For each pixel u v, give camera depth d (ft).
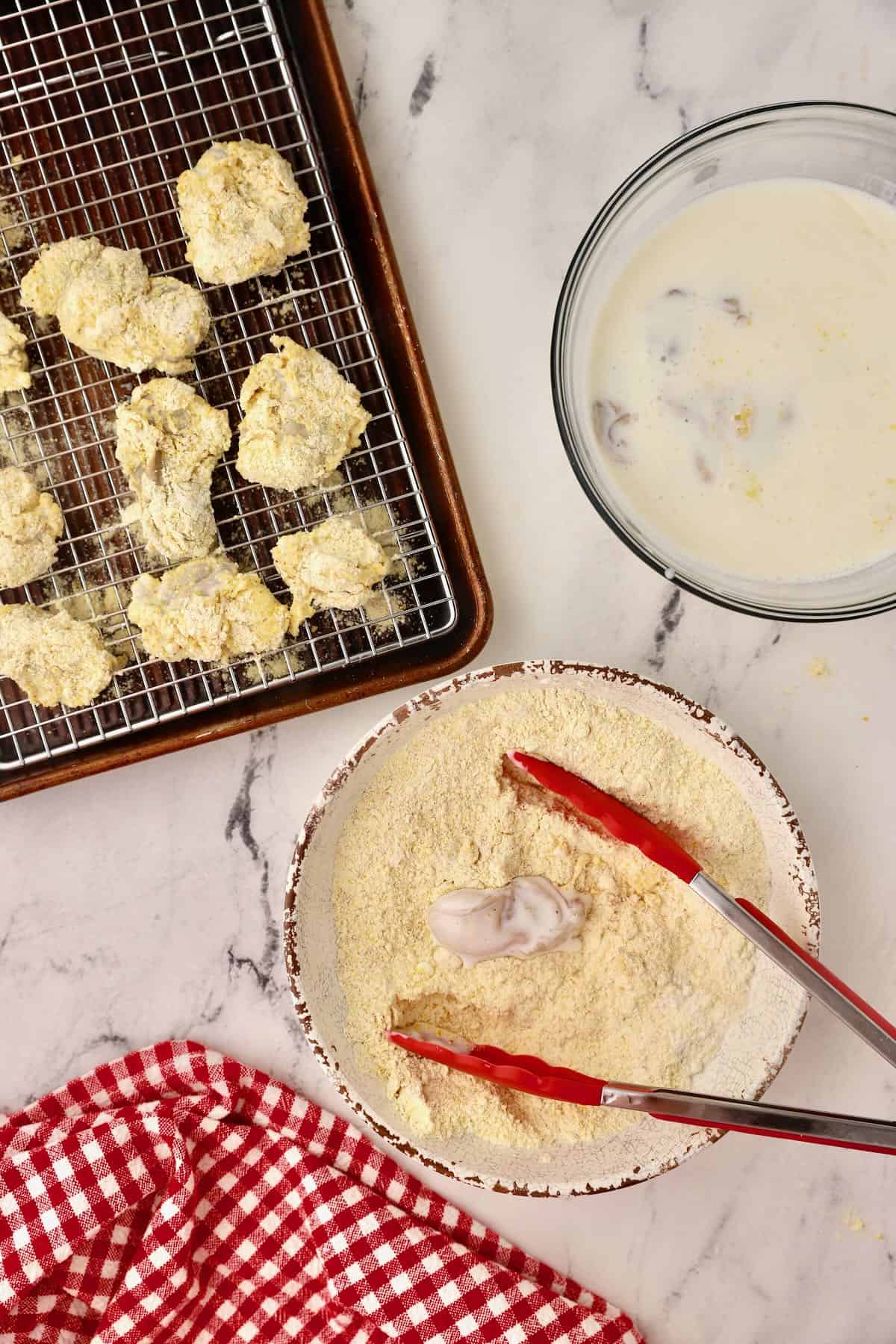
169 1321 2.27
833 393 2.12
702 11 2.23
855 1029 2.01
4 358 2.17
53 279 2.15
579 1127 2.22
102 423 2.23
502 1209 2.33
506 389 2.26
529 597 2.29
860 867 2.32
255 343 2.23
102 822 2.30
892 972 2.33
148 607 2.18
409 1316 2.26
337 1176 2.28
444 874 2.23
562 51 2.24
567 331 2.09
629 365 2.14
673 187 2.15
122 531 2.23
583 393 2.14
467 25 2.23
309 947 2.17
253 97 2.18
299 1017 2.14
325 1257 2.27
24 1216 2.24
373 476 2.23
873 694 2.31
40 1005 2.31
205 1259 2.31
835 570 2.15
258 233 2.14
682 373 2.13
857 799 2.32
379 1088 2.21
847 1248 2.36
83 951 2.31
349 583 2.17
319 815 2.14
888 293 2.12
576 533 2.28
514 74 2.24
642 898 2.24
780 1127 2.00
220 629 2.17
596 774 2.22
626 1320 2.30
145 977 2.32
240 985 2.32
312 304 2.23
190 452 2.18
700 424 2.13
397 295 2.16
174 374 2.21
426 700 2.12
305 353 2.18
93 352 2.18
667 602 2.29
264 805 2.30
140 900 2.31
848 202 2.12
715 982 2.23
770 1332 2.35
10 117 2.19
